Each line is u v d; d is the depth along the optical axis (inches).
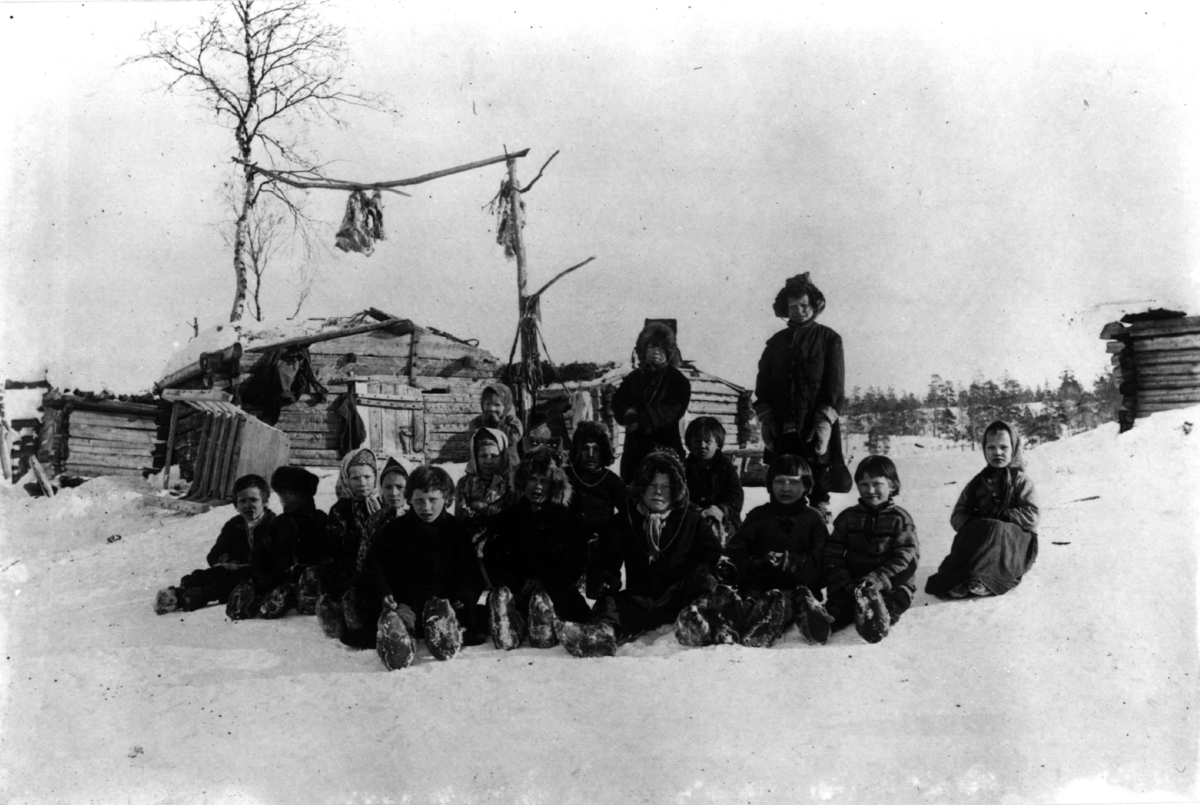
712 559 274.5
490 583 285.4
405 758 221.0
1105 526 325.4
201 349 551.8
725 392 537.0
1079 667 248.5
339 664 272.1
